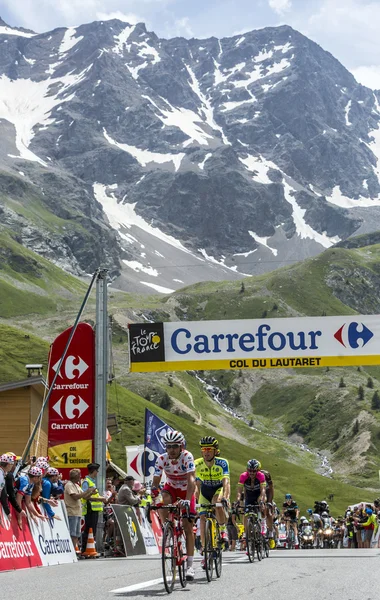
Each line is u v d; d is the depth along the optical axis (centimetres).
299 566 1425
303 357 2761
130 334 2788
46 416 4356
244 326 2783
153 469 3162
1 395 3947
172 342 2789
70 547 1864
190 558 1105
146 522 2473
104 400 2498
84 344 2516
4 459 1498
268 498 2045
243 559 1738
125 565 1576
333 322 2773
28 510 1616
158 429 3200
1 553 1428
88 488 2055
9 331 13562
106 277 2578
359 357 2752
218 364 2770
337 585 1035
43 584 1102
